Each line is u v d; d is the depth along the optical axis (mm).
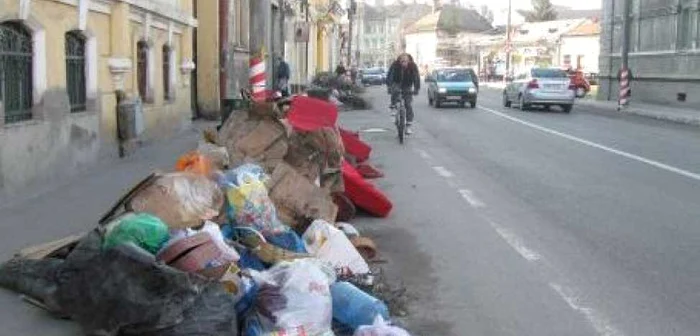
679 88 33906
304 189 7605
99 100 12234
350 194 9414
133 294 4855
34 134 9703
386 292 6355
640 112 30969
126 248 4969
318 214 7496
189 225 5965
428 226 9086
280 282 5148
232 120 9141
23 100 9742
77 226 8086
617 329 5750
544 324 5852
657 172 13594
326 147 9039
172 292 4840
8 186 9039
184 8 17953
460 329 5742
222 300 4922
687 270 7312
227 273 5207
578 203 10555
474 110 32000
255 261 6082
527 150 16859
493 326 5809
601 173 13406
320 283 5125
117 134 13203
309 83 42906
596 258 7711
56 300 5332
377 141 18625
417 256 7762
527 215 9742
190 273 5027
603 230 8922
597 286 6797
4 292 5953
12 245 7270
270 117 9062
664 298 6480
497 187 11828
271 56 30766
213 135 9094
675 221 9438
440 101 33875
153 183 6227
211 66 21453
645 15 37312
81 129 11375
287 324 4918
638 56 37969
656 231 8898
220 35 21922
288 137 8914
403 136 18391
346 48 87375
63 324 5410
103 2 12195
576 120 26719
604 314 6078
